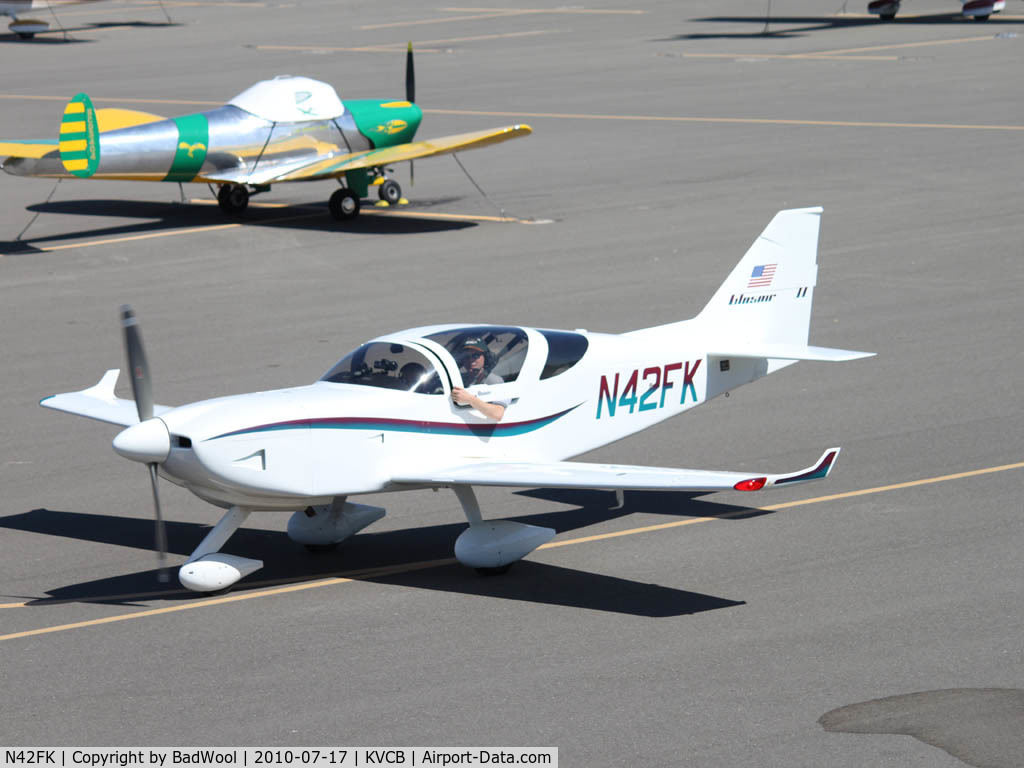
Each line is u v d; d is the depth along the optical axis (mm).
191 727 19562
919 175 71812
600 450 33844
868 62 123688
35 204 73250
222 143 64250
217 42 162250
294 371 41062
